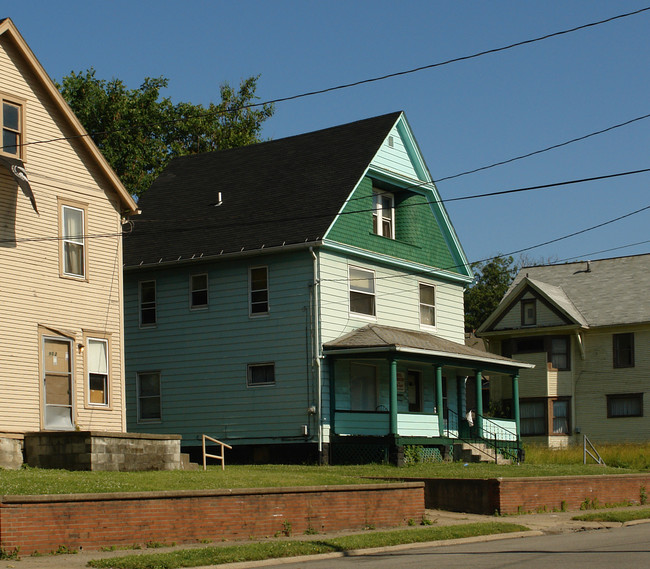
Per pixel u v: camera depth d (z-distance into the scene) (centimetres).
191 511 1781
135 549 1672
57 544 1588
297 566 1553
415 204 3803
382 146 3653
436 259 3909
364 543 1800
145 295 3688
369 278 3566
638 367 5159
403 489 2189
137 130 5231
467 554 1688
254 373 3425
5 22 2612
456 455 3562
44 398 2634
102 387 2831
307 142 3891
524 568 1456
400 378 3659
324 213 3397
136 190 5156
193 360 3544
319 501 2002
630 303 5309
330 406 3303
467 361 3638
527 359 5278
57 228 2747
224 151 4150
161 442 2508
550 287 5462
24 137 2666
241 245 3459
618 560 1531
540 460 3934
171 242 3672
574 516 2386
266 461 3353
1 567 1438
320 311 3316
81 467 2317
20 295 2614
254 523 1878
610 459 3919
